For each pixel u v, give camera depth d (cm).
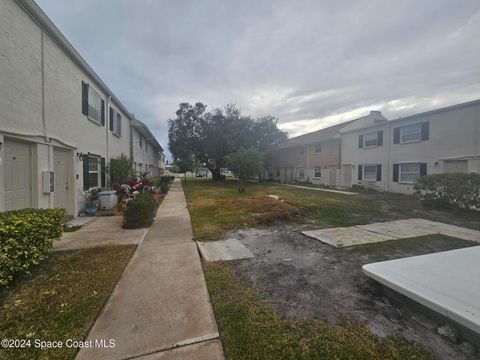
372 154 1623
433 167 1238
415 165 1341
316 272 348
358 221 702
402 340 203
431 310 228
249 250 448
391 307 256
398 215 791
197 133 2555
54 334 208
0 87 434
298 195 1344
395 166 1455
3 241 277
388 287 264
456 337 201
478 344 192
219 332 213
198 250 447
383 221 702
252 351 190
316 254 426
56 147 650
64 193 703
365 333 212
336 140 1992
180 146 2572
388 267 298
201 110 2556
